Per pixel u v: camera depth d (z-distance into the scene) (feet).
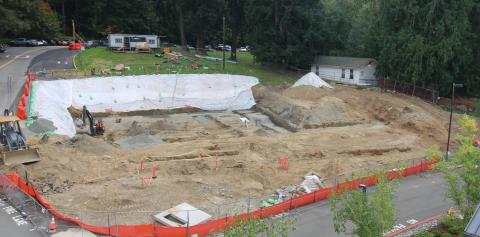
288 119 138.72
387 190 54.85
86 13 285.64
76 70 153.58
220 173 91.91
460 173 70.59
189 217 68.64
